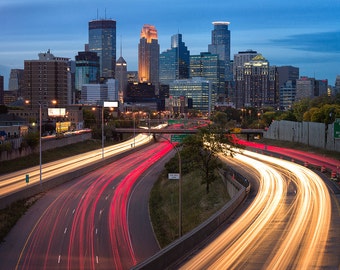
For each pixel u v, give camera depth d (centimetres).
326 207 6494
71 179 12794
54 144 18900
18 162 15288
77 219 8688
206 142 10181
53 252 6919
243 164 12731
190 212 8788
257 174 10506
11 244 7269
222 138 9919
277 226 5441
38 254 6825
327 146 15850
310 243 4700
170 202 10075
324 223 5534
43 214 8975
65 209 9400
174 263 4144
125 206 9812
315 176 9900
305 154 15238
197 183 10944
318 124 16750
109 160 16475
